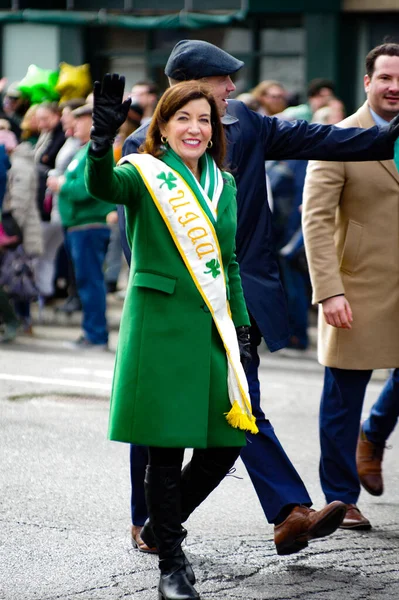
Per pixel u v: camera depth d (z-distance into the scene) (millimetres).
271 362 16188
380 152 7855
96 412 12156
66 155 17672
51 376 14289
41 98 22688
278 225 16438
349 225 8508
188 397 6445
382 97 8398
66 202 16375
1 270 17656
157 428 6406
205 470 6809
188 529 8195
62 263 20719
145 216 6465
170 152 6562
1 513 8336
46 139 19422
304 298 16984
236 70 7391
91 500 8773
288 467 7508
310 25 28453
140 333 6480
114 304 21562
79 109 16156
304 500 7434
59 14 28625
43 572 7082
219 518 8508
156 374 6445
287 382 14500
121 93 6121
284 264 16750
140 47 30141
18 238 17484
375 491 9141
